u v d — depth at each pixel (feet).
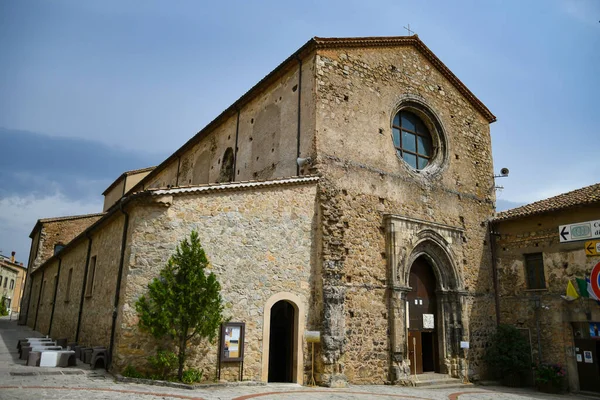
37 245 128.88
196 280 41.60
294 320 50.14
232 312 45.24
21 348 54.08
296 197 52.26
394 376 54.08
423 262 65.46
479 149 77.56
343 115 58.49
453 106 75.20
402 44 68.69
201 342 42.98
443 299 64.54
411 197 63.82
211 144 84.12
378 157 61.21
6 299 211.20
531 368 64.54
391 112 64.80
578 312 61.11
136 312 41.19
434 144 71.82
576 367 60.64
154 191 42.83
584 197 64.28
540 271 67.05
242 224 47.73
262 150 66.18
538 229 67.77
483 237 73.10
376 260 57.21
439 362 63.10
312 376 49.08
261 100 68.90
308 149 56.03
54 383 36.63
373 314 55.01
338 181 55.72
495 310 70.95
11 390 32.91
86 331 57.36
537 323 65.36
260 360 45.93
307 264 51.62
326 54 59.11
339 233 53.57
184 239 43.83
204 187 45.52
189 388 38.78
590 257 60.54
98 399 31.17
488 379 66.49
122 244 45.83
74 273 73.41
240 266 46.65
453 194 70.33
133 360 40.22
